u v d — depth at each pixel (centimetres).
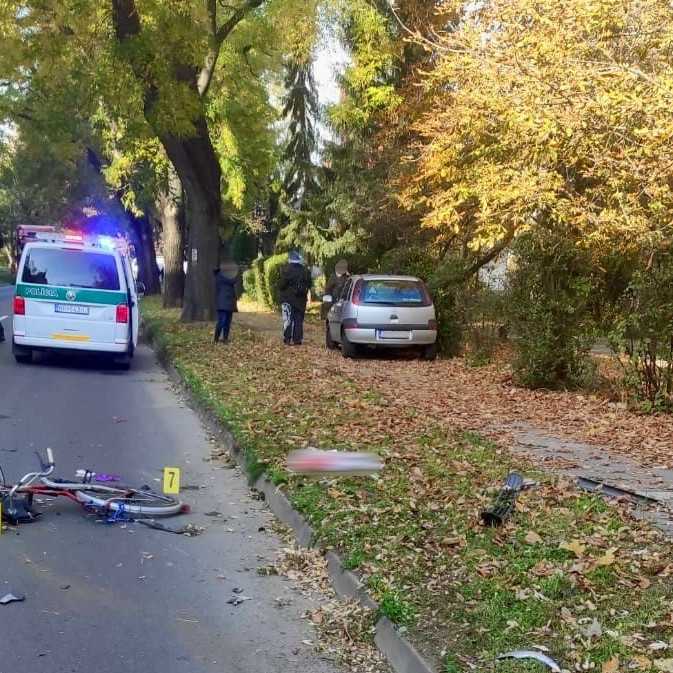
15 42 1911
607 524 636
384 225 2558
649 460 890
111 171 3044
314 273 3875
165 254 3303
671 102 1114
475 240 1547
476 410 1158
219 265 2439
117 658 452
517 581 517
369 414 1077
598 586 506
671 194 1241
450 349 1838
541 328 1328
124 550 617
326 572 576
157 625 495
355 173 2747
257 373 1430
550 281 1338
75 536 640
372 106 2561
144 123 2153
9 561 579
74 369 1605
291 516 683
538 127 1218
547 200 1344
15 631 476
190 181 2336
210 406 1134
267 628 497
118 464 877
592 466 855
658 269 1168
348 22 2425
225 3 2325
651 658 410
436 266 1997
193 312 2441
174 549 626
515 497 687
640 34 1226
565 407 1193
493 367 1587
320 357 1752
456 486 741
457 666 407
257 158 2956
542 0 1218
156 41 1820
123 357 1656
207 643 475
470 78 1439
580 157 1311
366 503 684
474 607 477
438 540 593
